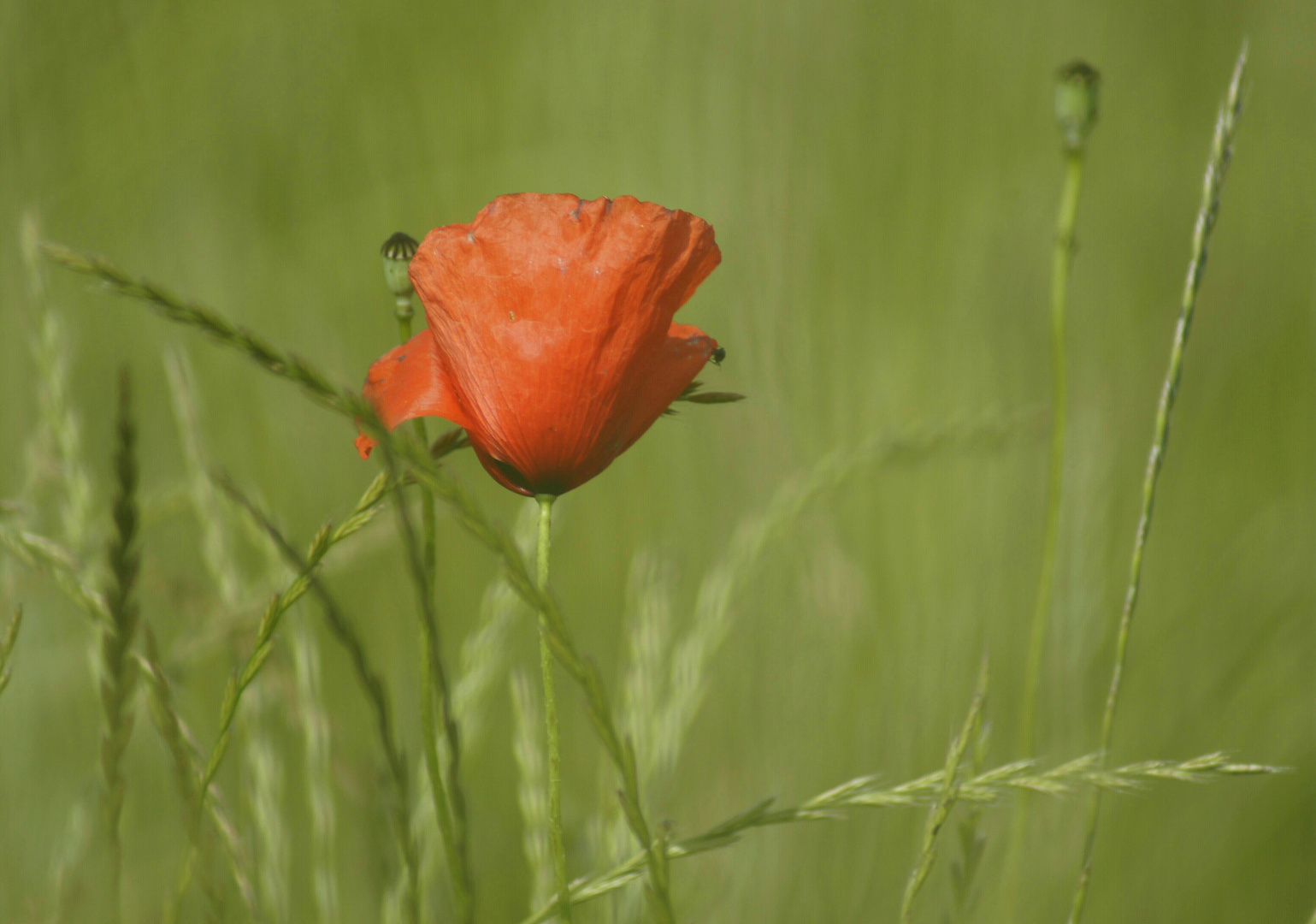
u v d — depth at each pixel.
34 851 1.50
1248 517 2.52
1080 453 1.84
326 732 1.46
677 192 2.70
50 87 2.27
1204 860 1.81
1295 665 2.09
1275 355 2.76
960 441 1.59
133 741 1.53
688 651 1.49
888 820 1.66
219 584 1.49
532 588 1.35
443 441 1.39
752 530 1.53
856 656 1.87
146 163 2.46
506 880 1.69
